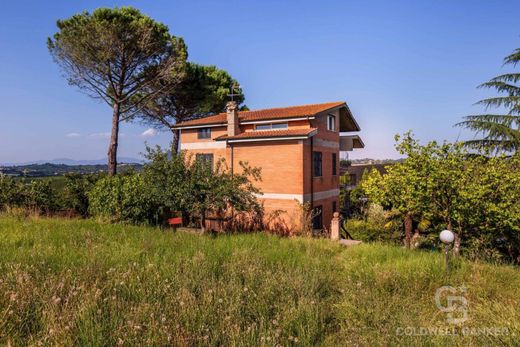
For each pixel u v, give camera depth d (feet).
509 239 37.78
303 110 67.77
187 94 98.17
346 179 91.15
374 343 13.85
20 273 17.44
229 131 67.26
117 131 75.00
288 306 16.70
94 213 55.16
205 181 44.98
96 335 12.05
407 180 37.45
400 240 50.93
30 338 12.17
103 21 67.31
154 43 73.72
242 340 12.76
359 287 20.18
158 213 56.13
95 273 18.90
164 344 12.09
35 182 59.36
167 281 18.48
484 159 36.09
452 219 37.29
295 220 57.72
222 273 21.48
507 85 63.72
